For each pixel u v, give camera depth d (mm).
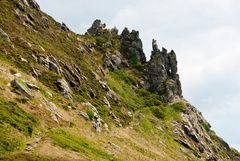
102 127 93188
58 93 89500
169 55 194125
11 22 107188
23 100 69812
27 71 86500
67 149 60938
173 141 131875
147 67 185375
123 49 195750
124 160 76750
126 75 172375
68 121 77250
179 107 164500
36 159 49656
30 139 58438
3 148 50719
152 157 96312
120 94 143375
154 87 176375
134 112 135125
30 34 110812
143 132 119062
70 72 107250
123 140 95688
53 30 140125
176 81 187375
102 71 147375
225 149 174750
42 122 67750
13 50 91000
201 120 175750
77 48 143000
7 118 58875
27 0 134875
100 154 69625
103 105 111125
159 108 153125
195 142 146500
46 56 99938
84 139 73625
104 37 199500
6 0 118812
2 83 70625
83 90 106625
